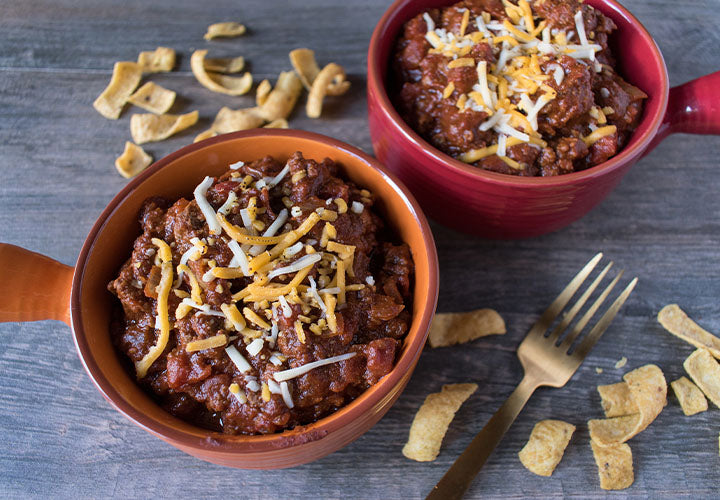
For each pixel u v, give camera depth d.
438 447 0.42
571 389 0.45
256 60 0.53
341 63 0.53
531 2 0.45
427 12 0.46
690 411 0.44
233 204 0.39
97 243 0.39
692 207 0.49
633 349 0.46
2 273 0.38
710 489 0.43
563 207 0.43
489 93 0.42
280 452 0.37
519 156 0.42
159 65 0.52
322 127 0.51
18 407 0.44
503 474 0.43
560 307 0.46
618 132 0.44
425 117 0.44
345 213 0.40
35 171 0.49
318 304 0.38
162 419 0.37
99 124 0.51
